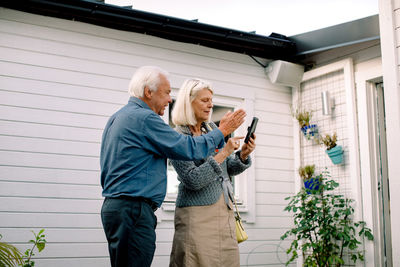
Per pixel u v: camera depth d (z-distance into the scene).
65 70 4.33
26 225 3.98
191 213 2.49
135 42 4.69
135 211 2.05
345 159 4.89
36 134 4.13
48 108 4.21
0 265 3.38
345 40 4.56
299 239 4.77
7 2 4.04
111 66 4.54
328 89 5.20
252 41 4.95
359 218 4.63
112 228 2.05
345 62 4.93
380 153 4.72
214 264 2.46
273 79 5.33
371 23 4.32
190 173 2.38
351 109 4.82
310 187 4.92
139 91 2.28
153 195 2.12
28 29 4.22
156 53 4.79
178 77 4.88
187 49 4.97
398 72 3.34
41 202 4.07
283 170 5.38
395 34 3.40
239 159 2.78
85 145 4.32
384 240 4.59
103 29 4.55
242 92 5.23
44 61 4.25
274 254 5.11
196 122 2.66
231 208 2.63
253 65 5.38
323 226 4.64
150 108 2.34
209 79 5.05
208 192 2.53
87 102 4.38
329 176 4.82
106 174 2.17
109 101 4.48
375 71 4.65
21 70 4.15
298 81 5.43
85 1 4.10
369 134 4.71
